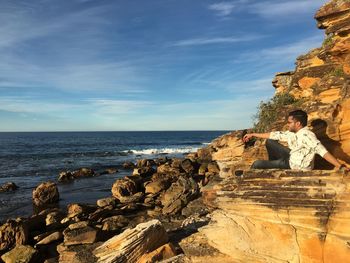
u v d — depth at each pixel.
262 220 7.16
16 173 40.25
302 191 6.75
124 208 18.33
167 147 89.75
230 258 7.59
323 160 7.89
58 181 34.06
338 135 7.98
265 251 7.12
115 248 9.09
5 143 105.94
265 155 11.20
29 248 12.75
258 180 7.33
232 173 12.19
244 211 7.41
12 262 12.33
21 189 30.12
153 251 8.58
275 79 18.84
